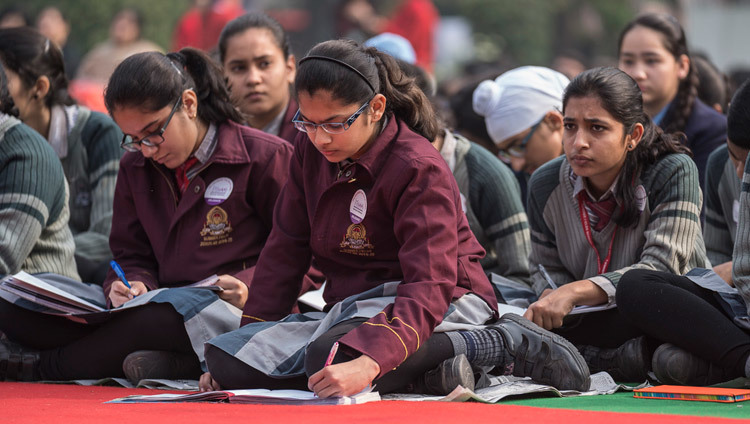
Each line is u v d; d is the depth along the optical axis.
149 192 6.42
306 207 5.52
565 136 5.96
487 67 15.30
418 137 5.17
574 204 6.26
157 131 5.90
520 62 31.19
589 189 6.16
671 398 4.73
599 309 5.76
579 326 5.96
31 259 6.63
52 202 6.59
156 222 6.38
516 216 7.00
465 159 7.09
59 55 7.53
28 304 6.03
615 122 5.80
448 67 27.02
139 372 5.76
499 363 5.21
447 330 5.07
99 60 17.12
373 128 5.15
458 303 5.20
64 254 6.79
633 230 6.09
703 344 5.15
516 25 31.45
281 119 7.93
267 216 6.38
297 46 9.10
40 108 7.47
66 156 7.62
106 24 24.22
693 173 5.98
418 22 17.48
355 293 5.29
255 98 7.71
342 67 4.91
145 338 5.80
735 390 4.73
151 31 24.72
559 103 7.66
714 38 26.25
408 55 10.40
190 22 18.59
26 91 7.30
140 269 6.39
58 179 6.66
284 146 6.37
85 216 7.73
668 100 8.55
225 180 6.29
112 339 5.86
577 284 5.75
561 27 33.25
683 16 26.59
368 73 4.99
